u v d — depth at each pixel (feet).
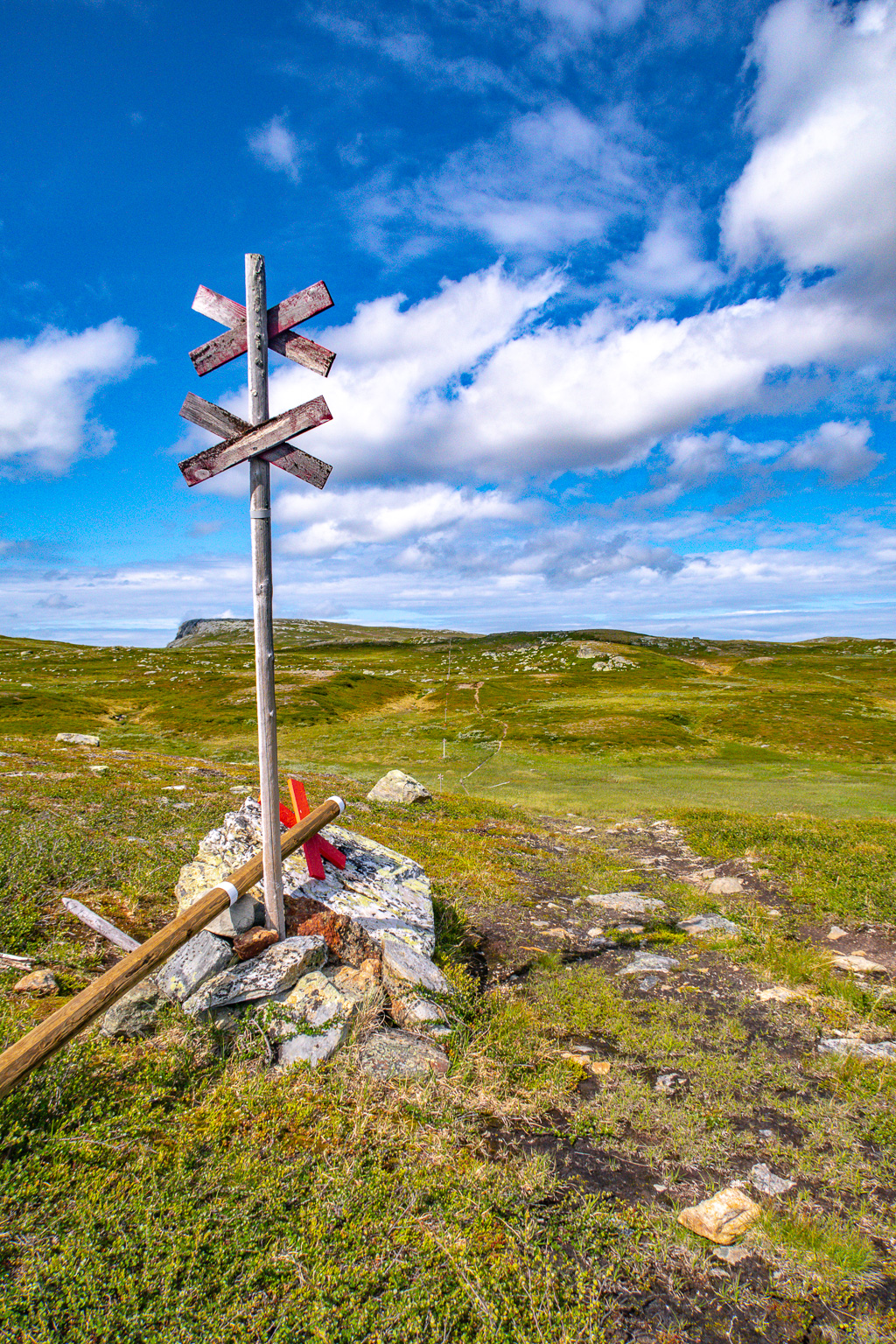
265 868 21.43
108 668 394.93
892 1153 16.87
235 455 20.18
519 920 35.53
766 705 250.57
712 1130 17.84
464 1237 13.26
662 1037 22.77
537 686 334.24
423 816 64.08
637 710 231.71
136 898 28.73
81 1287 11.17
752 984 28.14
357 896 27.76
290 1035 19.10
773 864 45.21
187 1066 17.65
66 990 20.80
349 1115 16.74
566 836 61.72
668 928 35.27
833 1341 11.80
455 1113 17.57
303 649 627.05
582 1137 17.35
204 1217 12.84
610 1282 12.75
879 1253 13.82
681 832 61.93
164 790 55.21
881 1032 23.63
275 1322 11.02
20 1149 14.20
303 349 20.20
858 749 169.37
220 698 250.57
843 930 33.88
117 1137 14.85
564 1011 25.02
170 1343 10.46
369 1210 13.65
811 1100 19.39
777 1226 14.14
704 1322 12.05
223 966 20.25
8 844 31.96
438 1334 11.12
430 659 513.45
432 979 23.50
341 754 153.28
